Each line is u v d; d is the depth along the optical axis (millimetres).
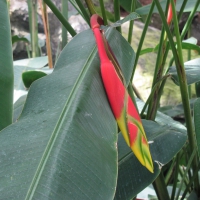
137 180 506
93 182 302
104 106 390
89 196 291
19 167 297
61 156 308
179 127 707
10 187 277
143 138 374
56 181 286
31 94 411
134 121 376
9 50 456
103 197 297
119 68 414
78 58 470
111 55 418
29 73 782
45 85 420
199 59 745
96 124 363
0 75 438
